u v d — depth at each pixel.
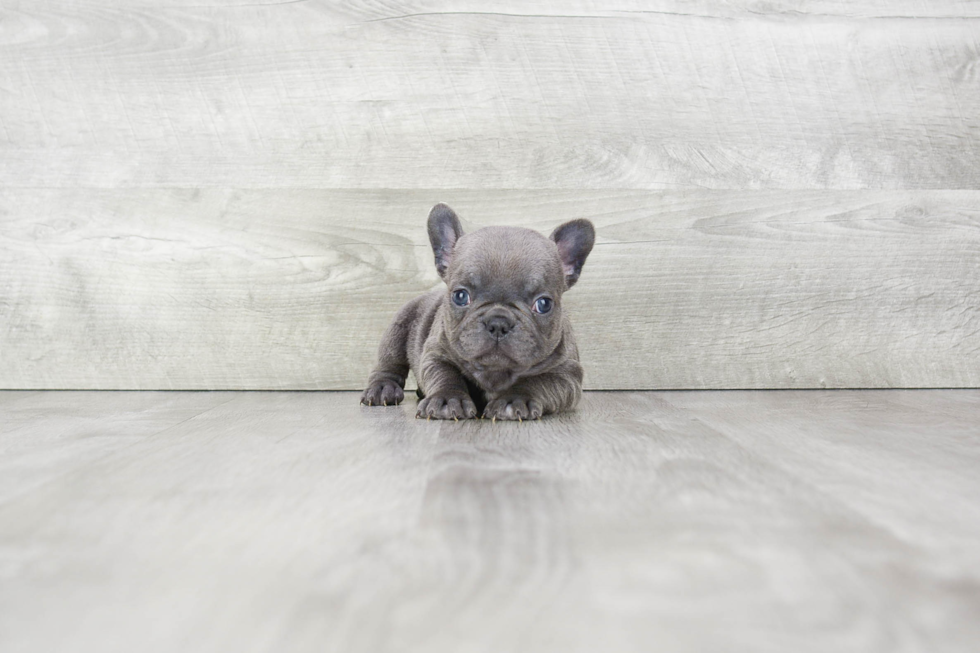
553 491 1.75
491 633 1.01
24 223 4.11
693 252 4.11
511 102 4.13
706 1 4.12
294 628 1.02
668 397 3.75
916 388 4.10
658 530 1.45
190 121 4.15
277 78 4.14
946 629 1.02
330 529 1.46
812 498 1.69
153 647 0.97
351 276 4.14
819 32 4.14
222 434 2.59
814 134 4.14
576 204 4.12
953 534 1.43
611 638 0.99
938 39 4.14
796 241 4.10
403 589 1.16
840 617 1.05
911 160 4.14
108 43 4.14
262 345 4.14
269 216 4.13
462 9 4.11
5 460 2.13
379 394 3.55
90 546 1.37
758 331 4.11
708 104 4.13
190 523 1.51
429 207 4.13
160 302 4.12
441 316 3.38
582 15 4.11
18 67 4.13
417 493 1.73
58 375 4.11
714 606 1.09
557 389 3.14
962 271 4.10
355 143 4.14
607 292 4.10
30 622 1.05
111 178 4.13
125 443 2.41
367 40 4.12
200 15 4.13
